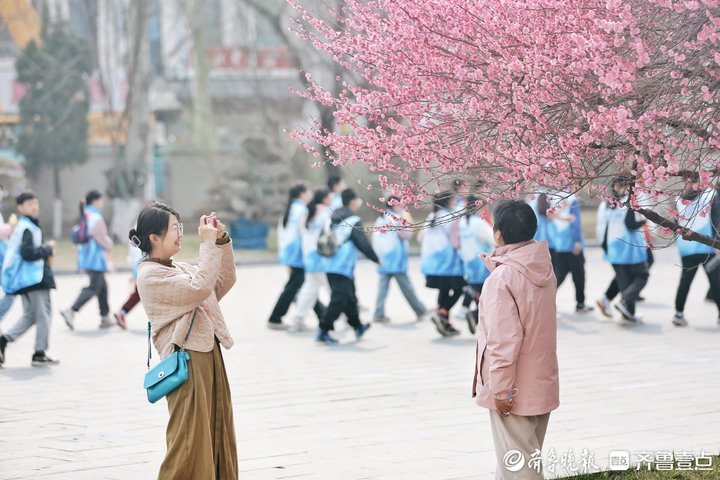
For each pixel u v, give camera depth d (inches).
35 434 477.4
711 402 527.2
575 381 595.5
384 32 349.4
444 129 337.4
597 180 363.9
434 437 458.6
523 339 307.0
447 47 331.3
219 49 2261.3
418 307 916.0
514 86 311.6
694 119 311.9
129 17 1999.3
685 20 301.1
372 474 393.1
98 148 2397.9
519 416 309.0
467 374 635.5
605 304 882.1
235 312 1007.6
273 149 2135.8
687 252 819.4
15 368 679.7
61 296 1203.2
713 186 315.9
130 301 880.3
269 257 1761.8
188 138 2348.7
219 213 2155.5
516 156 322.0
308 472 397.7
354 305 780.0
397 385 597.3
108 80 2031.3
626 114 294.4
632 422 479.8
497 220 316.2
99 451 442.3
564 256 923.4
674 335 789.2
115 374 652.7
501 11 317.1
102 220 887.1
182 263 343.9
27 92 2148.1
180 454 320.2
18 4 2245.3
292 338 815.1
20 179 2162.9
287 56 2237.9
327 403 543.8
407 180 351.9
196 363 323.6
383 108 349.1
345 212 767.1
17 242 677.3
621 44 295.7
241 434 470.6
